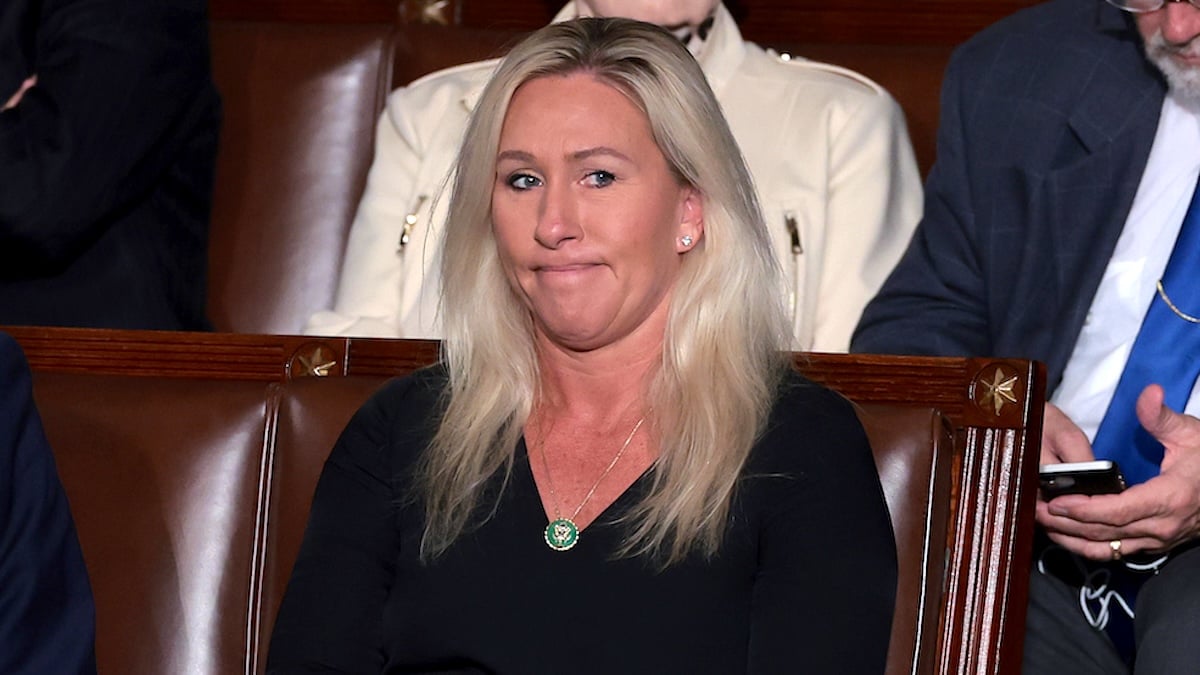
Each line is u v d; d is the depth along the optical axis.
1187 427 8.20
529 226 6.93
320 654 6.77
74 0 10.57
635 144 6.89
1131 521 8.08
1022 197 9.61
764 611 6.52
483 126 7.07
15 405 6.65
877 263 10.53
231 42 12.62
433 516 6.89
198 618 7.44
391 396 7.35
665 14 10.70
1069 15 9.81
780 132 10.76
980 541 7.12
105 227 10.67
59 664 6.45
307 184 12.38
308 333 10.82
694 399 6.86
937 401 7.30
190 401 7.66
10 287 10.55
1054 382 9.29
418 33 12.56
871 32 12.73
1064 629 8.78
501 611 6.63
